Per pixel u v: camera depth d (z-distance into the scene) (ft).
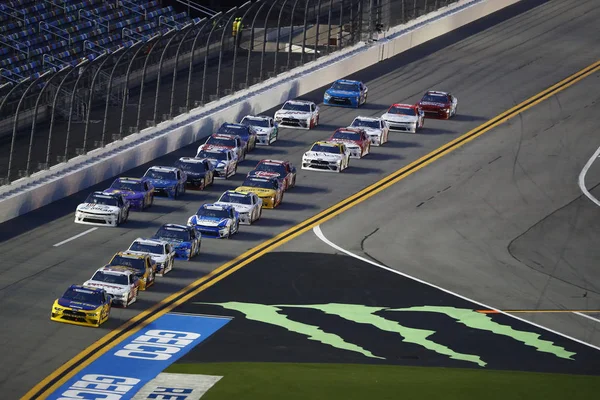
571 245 644.27
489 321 528.22
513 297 562.66
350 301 539.70
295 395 415.64
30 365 442.50
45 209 645.92
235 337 484.33
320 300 538.06
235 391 419.54
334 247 613.93
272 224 644.69
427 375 449.48
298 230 637.30
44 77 652.07
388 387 428.15
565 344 506.89
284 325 501.97
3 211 621.31
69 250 581.94
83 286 497.46
